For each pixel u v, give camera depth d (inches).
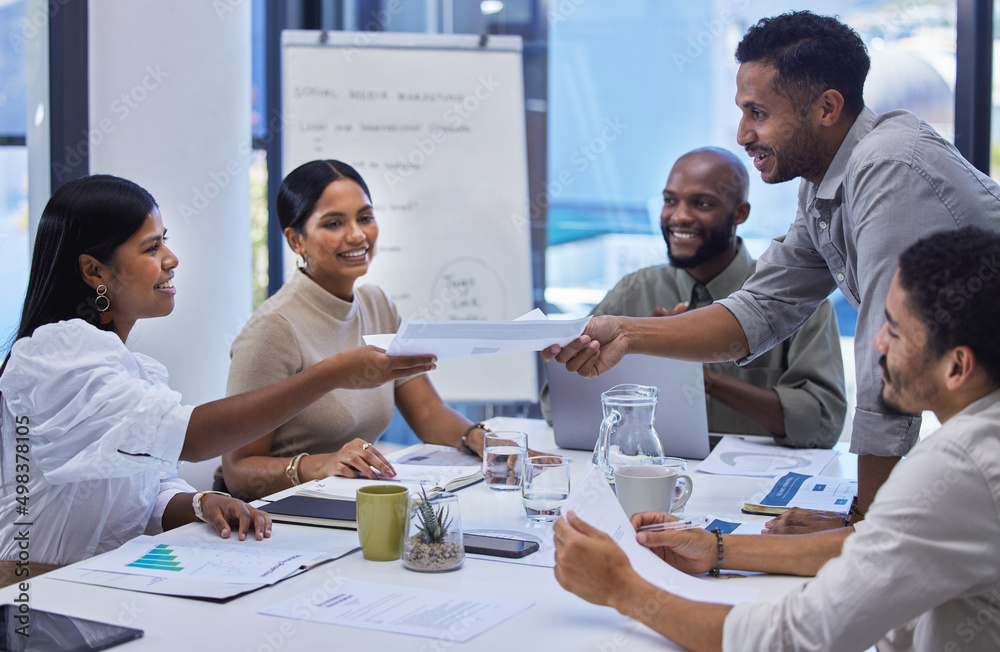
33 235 111.2
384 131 120.6
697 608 34.4
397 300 120.3
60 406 52.1
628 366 69.9
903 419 47.8
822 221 57.7
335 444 78.0
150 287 57.8
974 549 30.7
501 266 121.6
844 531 42.7
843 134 55.0
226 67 114.6
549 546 47.7
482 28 137.3
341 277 82.9
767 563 42.2
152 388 53.0
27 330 56.4
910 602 31.1
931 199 48.0
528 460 53.5
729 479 63.8
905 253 33.9
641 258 135.9
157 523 59.3
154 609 38.3
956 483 30.8
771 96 55.0
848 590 31.5
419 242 121.0
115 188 56.9
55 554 55.7
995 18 111.3
